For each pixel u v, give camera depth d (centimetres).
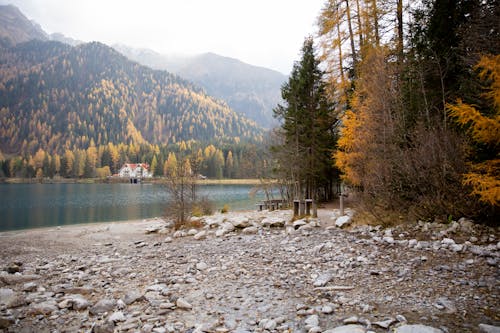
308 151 1945
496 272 491
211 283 575
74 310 471
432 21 1114
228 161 11194
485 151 720
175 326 393
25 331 395
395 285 491
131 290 563
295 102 1927
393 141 1016
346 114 1444
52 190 6950
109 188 7881
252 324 392
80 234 1484
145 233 1409
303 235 994
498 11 839
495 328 324
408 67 1133
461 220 734
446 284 471
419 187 845
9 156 18625
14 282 650
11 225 2216
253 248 864
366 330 351
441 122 952
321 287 508
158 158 11656
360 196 1100
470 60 839
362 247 738
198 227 1377
